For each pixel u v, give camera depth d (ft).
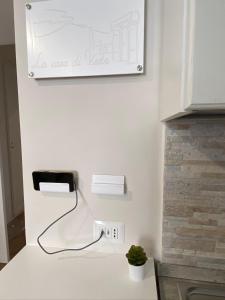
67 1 2.74
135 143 2.89
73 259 3.01
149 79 2.76
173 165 2.76
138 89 2.81
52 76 2.89
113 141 2.94
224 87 1.17
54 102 3.01
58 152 3.09
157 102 2.78
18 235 8.17
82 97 2.94
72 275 2.70
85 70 2.81
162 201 2.88
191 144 2.68
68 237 3.22
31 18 2.85
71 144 3.04
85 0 2.70
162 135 2.81
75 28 2.76
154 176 2.90
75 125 3.00
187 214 2.81
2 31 5.99
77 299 2.34
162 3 2.58
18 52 3.00
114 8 2.65
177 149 2.72
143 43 2.66
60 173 3.02
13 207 9.50
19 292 2.43
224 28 1.13
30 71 2.94
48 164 3.13
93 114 2.94
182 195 2.79
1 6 4.65
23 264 2.90
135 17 2.63
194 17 1.15
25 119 3.10
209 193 2.73
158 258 3.03
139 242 3.05
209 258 2.84
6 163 9.01
